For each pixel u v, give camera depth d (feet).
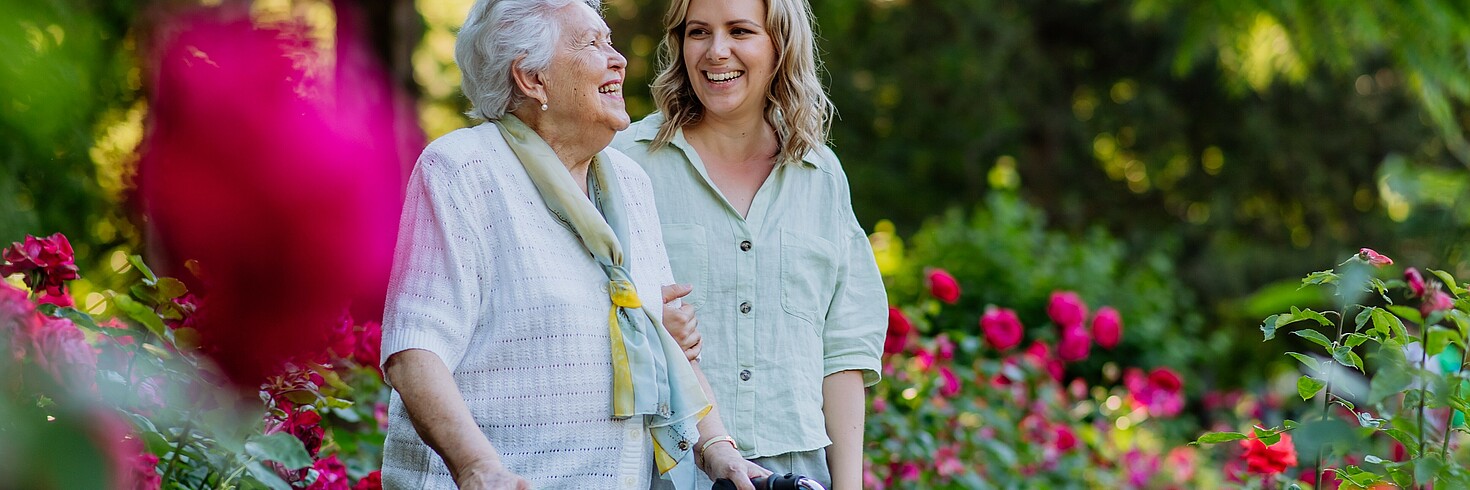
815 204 8.60
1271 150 43.57
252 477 6.63
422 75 23.21
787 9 8.32
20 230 5.45
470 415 6.25
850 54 42.70
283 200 2.31
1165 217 45.57
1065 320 17.56
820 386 8.53
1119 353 24.11
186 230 2.26
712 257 8.23
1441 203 17.01
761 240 8.32
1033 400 16.96
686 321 7.32
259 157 2.29
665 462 6.98
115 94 2.98
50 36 2.81
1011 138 44.06
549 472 6.53
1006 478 14.92
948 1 42.96
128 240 3.02
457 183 6.48
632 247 7.18
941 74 42.63
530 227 6.60
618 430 6.73
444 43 23.58
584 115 6.73
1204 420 27.25
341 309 2.39
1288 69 21.95
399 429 6.75
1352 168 43.55
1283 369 38.75
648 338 6.91
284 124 2.31
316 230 2.32
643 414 6.79
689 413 6.88
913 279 21.18
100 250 6.11
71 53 2.85
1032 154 44.73
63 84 2.85
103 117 3.01
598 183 7.09
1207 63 41.98
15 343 2.79
